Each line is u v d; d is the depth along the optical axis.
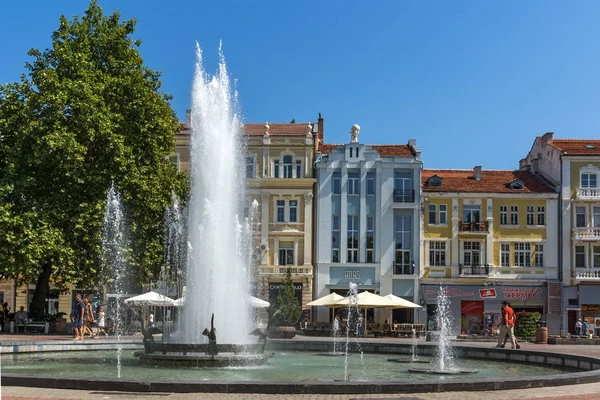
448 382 16.08
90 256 42.31
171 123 47.66
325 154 68.62
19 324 44.94
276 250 65.62
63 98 41.38
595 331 63.59
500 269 65.25
